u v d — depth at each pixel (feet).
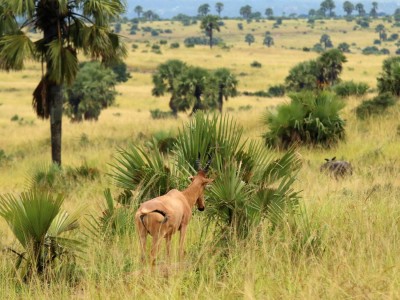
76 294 85.35
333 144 273.75
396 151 248.52
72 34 267.80
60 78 257.75
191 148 116.98
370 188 151.74
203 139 116.67
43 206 91.71
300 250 94.07
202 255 92.99
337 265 83.92
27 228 92.17
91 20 264.52
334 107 279.90
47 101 268.82
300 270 85.92
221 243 101.40
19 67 251.39
